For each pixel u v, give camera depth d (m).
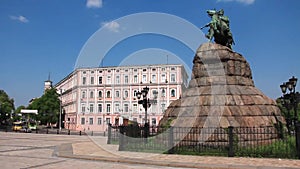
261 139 13.22
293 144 12.23
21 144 20.58
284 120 16.61
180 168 10.42
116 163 11.61
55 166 10.79
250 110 14.91
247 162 10.81
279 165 10.12
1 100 84.69
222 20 17.89
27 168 10.28
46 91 76.44
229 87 15.53
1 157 13.33
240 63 16.80
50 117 72.00
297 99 19.36
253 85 17.25
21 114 83.12
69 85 59.81
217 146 13.02
